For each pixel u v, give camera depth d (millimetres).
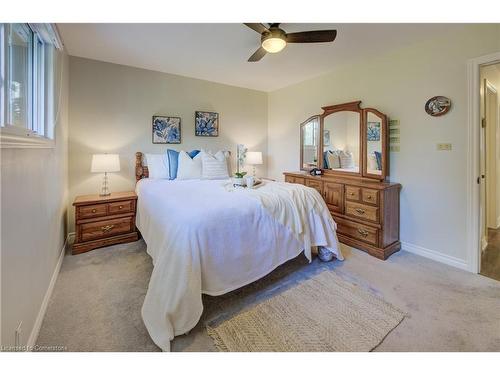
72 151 2943
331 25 2166
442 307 1700
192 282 1445
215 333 1454
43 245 1670
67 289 1917
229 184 2676
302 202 2230
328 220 2398
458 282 2045
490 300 1782
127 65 3250
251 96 4496
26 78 1714
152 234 2039
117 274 2168
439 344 1369
